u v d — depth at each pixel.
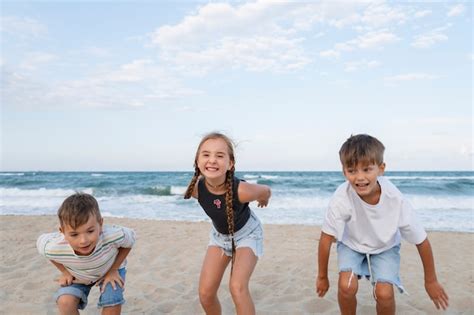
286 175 38.72
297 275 5.32
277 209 14.55
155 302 4.38
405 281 4.98
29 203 17.02
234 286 3.01
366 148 2.94
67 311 3.08
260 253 3.41
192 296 4.52
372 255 3.23
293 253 6.63
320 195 18.86
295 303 4.24
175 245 7.18
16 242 7.54
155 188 21.14
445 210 14.28
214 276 3.29
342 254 3.26
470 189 20.31
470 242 7.58
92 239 2.92
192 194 3.44
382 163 3.03
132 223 10.05
